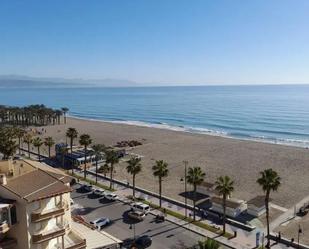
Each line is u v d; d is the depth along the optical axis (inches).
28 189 1487.5
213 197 3056.1
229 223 2679.6
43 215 1457.9
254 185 3754.9
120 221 2687.0
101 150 4798.2
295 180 3919.8
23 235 1443.2
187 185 3715.6
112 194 3193.9
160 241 2345.0
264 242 2365.9
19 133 5836.6
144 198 3240.7
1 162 1744.6
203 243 1659.7
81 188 3491.6
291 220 2800.2
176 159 5009.8
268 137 7258.9
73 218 2208.4
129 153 5413.4
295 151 5442.9
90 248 1739.7
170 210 2928.2
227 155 5241.1
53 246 1539.1
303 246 2288.4
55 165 4670.3
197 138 6811.0
